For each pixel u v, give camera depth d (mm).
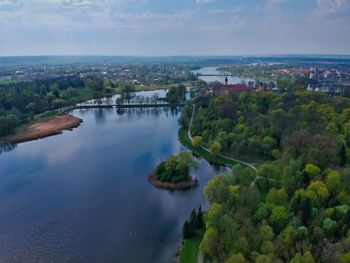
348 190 119688
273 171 140750
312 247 91250
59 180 176625
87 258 112000
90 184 170875
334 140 160750
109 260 110625
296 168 140125
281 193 117750
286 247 91938
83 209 144750
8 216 140125
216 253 96688
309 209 108938
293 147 162000
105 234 125500
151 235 124188
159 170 178875
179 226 129875
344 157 152750
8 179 179500
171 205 147250
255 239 94125
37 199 155125
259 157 196375
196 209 143125
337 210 108062
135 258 111125
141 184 169875
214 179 131250
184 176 169500
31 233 127438
